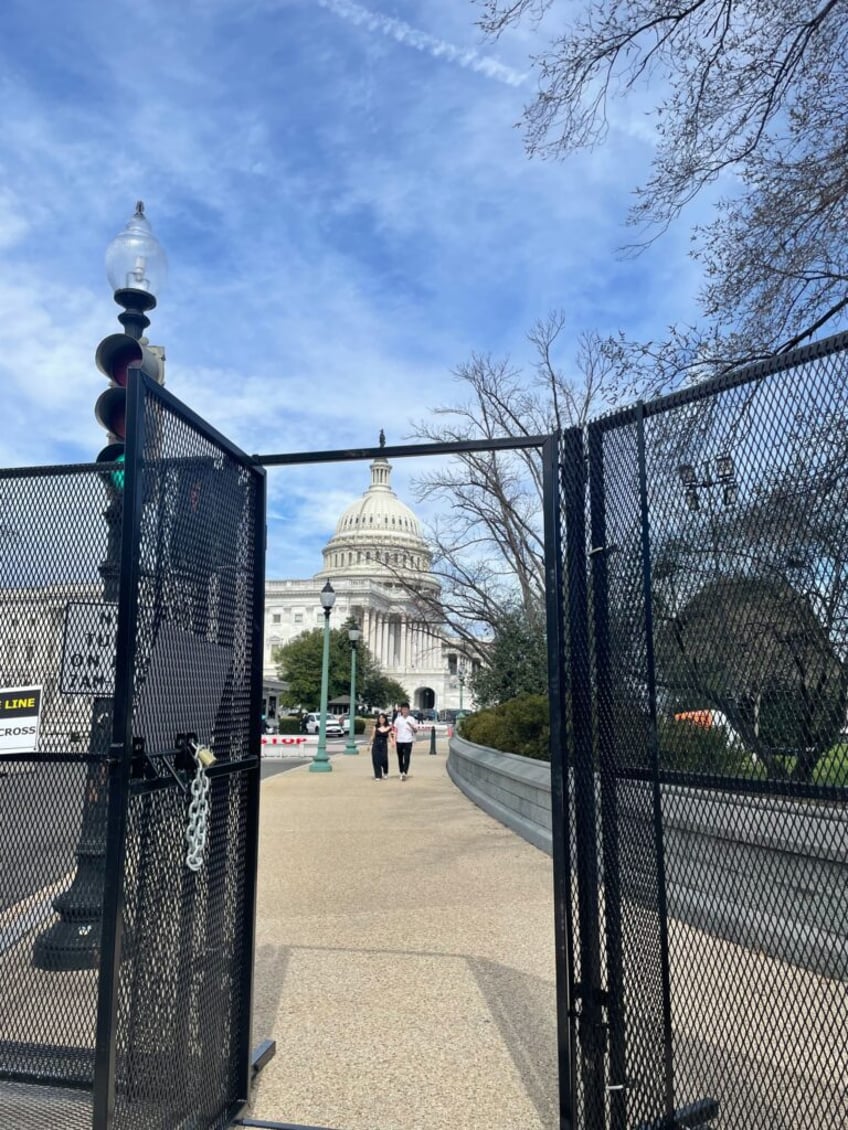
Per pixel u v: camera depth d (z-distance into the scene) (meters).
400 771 22.16
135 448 2.73
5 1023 3.46
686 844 2.91
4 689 3.39
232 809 3.54
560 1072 3.04
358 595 96.44
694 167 8.40
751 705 2.67
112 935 2.55
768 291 8.44
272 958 5.57
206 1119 3.20
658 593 2.96
